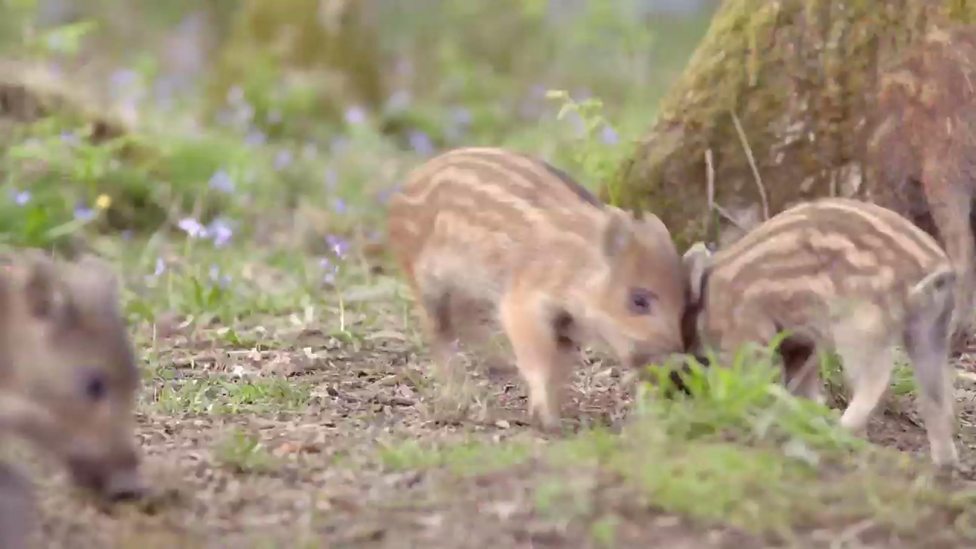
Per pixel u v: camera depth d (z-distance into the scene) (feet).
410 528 24.47
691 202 41.39
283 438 29.45
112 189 51.52
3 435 24.82
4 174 50.52
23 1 62.34
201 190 52.65
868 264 30.53
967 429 32.35
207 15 91.66
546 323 32.86
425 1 90.58
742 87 40.73
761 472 25.90
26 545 23.08
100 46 88.48
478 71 83.66
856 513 24.98
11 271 25.05
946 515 25.67
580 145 51.52
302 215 53.62
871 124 39.01
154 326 39.34
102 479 24.61
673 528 24.35
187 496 25.85
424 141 64.18
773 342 30.22
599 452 26.91
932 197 38.01
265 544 23.70
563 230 32.89
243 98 71.00
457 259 34.83
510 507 25.00
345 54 75.20
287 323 41.34
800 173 40.09
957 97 37.68
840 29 39.29
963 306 37.70
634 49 74.08
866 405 30.25
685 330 32.50
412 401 33.68
